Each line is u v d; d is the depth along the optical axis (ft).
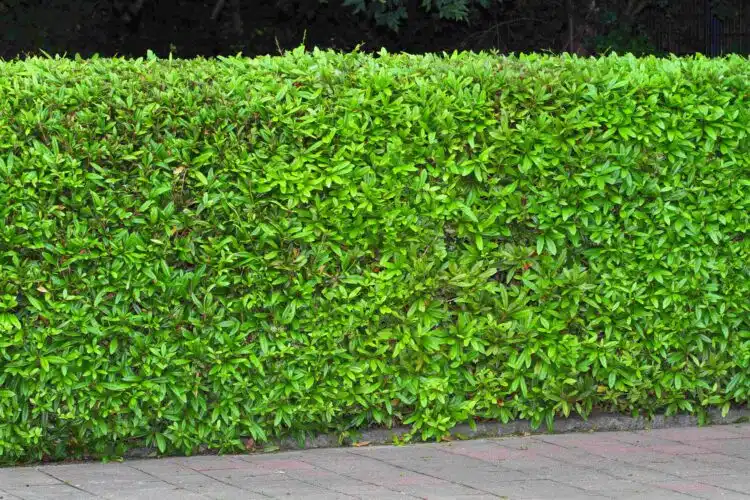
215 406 23.18
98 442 22.89
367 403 24.02
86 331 22.17
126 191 22.29
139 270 22.41
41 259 22.20
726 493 20.02
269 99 22.79
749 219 24.99
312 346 23.39
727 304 25.13
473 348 24.03
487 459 22.77
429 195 23.56
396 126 23.52
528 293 24.57
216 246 22.65
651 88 24.41
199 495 20.06
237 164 22.61
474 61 24.27
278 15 46.26
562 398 24.72
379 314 23.79
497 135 23.70
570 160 24.02
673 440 24.36
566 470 21.79
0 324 21.67
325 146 23.16
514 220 24.26
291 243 23.20
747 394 25.72
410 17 46.32
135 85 22.40
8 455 22.59
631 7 48.39
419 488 20.48
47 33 41.86
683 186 24.64
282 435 23.91
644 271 24.75
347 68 23.54
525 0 48.88
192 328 22.94
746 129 24.80
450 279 23.84
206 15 45.70
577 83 24.27
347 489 20.44
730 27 51.03
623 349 24.89
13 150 21.84
